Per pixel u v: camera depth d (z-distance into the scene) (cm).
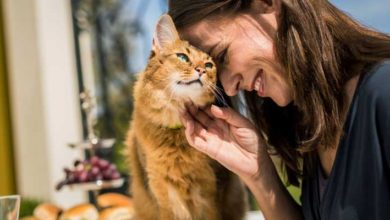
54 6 317
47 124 308
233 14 121
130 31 339
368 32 122
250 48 120
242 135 137
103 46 340
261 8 122
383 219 105
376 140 107
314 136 116
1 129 310
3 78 313
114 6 343
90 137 254
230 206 159
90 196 276
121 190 235
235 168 137
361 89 112
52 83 312
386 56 116
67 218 197
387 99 106
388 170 106
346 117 114
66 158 309
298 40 113
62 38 319
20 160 310
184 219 154
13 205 105
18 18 310
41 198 289
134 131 163
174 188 153
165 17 137
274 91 126
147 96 148
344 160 113
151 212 167
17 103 310
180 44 138
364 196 108
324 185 125
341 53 117
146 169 155
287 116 140
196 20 126
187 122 138
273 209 139
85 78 334
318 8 115
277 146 143
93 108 280
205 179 152
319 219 128
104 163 218
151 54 149
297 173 141
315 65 113
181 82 137
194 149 148
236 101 146
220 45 124
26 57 310
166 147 149
